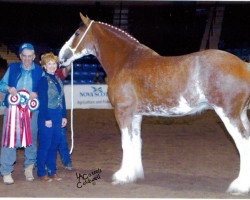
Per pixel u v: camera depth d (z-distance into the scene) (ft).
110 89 22.11
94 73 60.44
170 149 30.96
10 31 78.18
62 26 79.10
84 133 36.81
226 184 22.33
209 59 19.67
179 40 77.71
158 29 78.07
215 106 19.63
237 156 28.81
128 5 76.02
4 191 21.16
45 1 78.43
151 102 20.92
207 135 35.94
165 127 39.40
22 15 78.54
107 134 36.42
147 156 28.86
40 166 23.04
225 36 78.59
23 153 29.94
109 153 29.84
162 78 20.45
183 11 77.51
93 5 77.61
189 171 25.04
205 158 28.27
